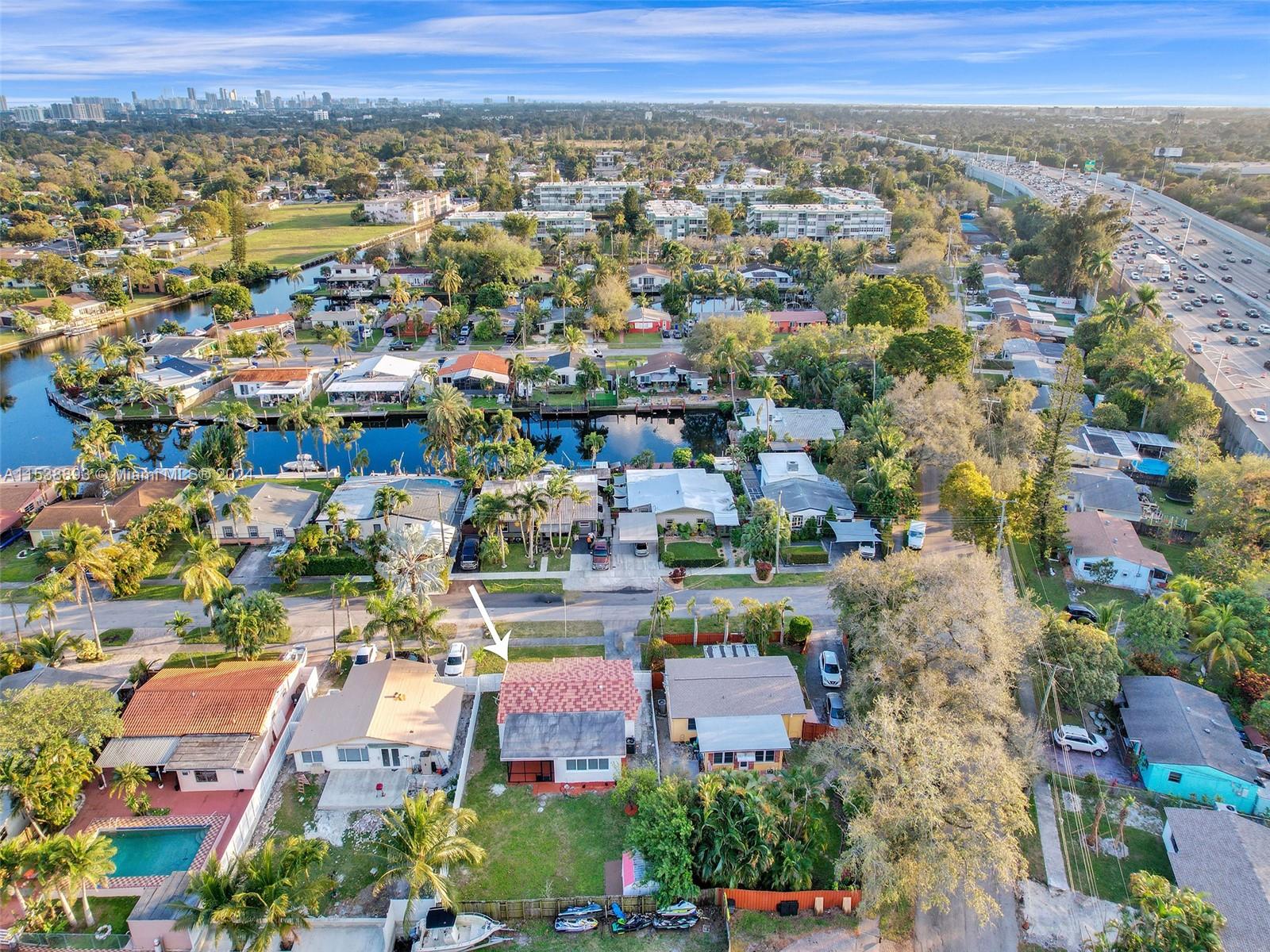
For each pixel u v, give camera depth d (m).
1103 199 196.88
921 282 168.00
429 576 73.12
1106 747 61.97
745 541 87.50
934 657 58.84
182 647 74.88
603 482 107.56
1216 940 41.78
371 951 46.44
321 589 85.12
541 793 58.84
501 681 65.06
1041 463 98.38
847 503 98.50
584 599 83.19
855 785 49.72
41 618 79.00
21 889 50.28
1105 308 151.62
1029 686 67.56
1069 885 50.78
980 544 88.12
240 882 43.91
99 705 57.66
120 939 46.25
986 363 150.50
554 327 179.00
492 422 129.88
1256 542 83.75
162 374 145.38
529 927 48.53
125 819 55.81
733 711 62.19
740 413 135.38
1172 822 52.78
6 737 52.66
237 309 184.88
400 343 171.25
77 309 193.12
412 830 47.47
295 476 112.69
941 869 45.47
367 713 60.91
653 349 168.50
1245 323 161.38
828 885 51.00
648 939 47.84
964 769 48.66
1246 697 64.38
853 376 132.62
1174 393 119.50
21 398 151.00
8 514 95.44
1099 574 84.44
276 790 59.09
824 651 73.19
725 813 51.03
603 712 61.19
